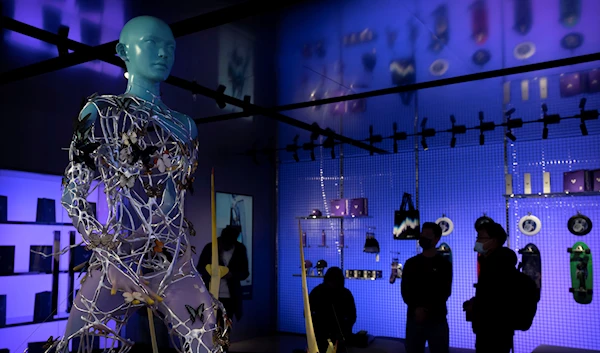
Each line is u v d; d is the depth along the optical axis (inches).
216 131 278.2
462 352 262.7
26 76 158.6
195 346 55.7
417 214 277.9
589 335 247.9
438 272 178.2
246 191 302.4
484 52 164.9
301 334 310.3
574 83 186.7
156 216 60.5
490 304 153.7
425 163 293.6
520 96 202.2
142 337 208.8
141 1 128.1
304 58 171.5
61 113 206.5
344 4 129.5
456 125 248.5
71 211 56.8
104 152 56.9
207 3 129.4
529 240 265.9
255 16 137.1
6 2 130.0
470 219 279.1
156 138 125.5
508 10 134.7
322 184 319.6
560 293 257.0
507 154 274.4
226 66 178.7
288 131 269.0
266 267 316.2
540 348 198.2
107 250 54.9
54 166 203.3
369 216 302.8
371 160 307.7
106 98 58.2
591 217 255.4
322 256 314.8
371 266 300.4
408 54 167.5
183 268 57.9
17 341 196.1
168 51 61.6
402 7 133.8
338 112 228.2
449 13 136.9
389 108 219.9
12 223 197.2
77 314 56.7
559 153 263.6
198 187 266.8
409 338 179.6
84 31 149.3
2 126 185.0
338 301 168.1
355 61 174.2
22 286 202.4
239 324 290.5
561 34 150.3
